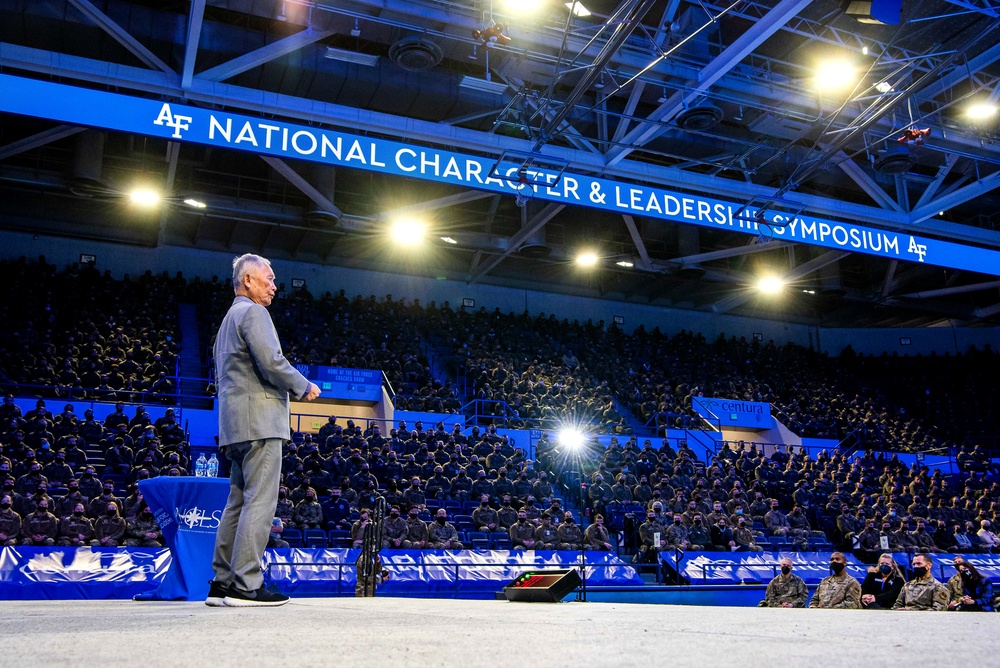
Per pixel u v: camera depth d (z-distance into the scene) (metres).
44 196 27.23
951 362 38.44
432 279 35.09
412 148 19.19
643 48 19.55
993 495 24.66
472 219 31.20
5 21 19.80
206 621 2.22
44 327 23.94
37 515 13.70
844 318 40.38
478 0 17.84
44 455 16.59
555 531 17.34
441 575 15.40
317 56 22.08
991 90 22.00
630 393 30.61
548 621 2.26
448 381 27.44
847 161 24.78
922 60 19.53
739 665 1.20
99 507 14.57
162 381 21.98
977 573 9.95
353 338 27.88
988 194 29.91
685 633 1.76
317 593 14.16
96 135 24.23
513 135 25.67
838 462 26.56
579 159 22.75
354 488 18.34
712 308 39.44
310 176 27.55
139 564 13.30
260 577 3.42
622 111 25.03
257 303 3.76
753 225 21.95
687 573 17.09
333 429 21.06
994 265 23.94
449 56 19.95
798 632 1.77
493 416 24.91
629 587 16.05
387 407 25.14
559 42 18.94
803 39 20.45
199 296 29.25
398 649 1.45
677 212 21.30
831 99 21.28
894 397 37.25
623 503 20.41
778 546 19.48
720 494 21.55
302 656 1.36
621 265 31.98
